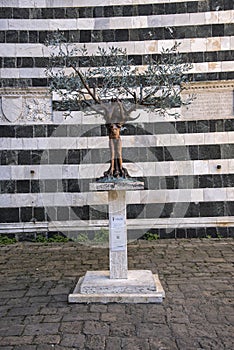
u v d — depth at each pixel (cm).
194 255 682
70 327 387
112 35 882
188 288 498
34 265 636
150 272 505
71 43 833
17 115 866
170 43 876
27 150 862
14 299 471
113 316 412
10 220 856
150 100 530
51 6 883
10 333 376
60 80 566
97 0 884
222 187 855
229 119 859
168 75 647
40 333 375
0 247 789
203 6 875
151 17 880
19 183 859
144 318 405
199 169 859
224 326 385
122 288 455
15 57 873
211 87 859
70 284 528
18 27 878
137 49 877
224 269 587
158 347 342
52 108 864
